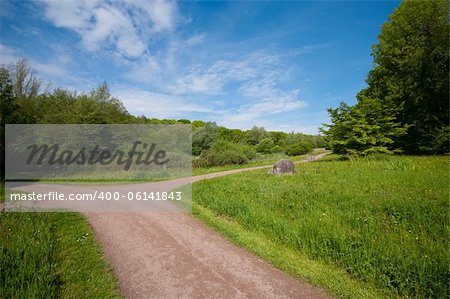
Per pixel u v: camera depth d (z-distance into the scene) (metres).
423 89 26.75
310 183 12.36
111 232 6.89
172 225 7.51
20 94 31.70
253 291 4.18
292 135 72.88
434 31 26.92
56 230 6.88
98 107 31.39
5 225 7.07
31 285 4.05
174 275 4.69
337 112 26.78
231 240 6.37
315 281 4.46
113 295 4.10
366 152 25.05
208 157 30.78
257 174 18.14
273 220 7.03
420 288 4.05
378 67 30.78
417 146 27.45
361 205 8.06
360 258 4.79
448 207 7.23
